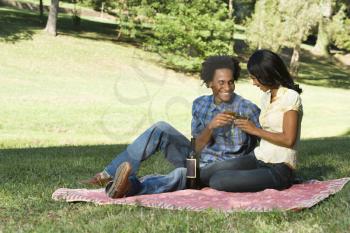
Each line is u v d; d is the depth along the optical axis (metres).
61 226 5.03
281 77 6.13
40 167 9.05
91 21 57.28
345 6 60.19
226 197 5.89
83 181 6.64
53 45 44.44
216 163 6.30
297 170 8.31
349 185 6.31
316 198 5.65
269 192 6.00
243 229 4.78
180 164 6.48
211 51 45.09
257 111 6.43
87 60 42.56
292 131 6.07
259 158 6.24
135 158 6.33
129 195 6.00
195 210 5.44
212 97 6.58
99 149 13.89
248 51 56.31
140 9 46.66
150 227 4.87
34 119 27.22
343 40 61.38
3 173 8.38
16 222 5.33
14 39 43.78
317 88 48.03
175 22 44.94
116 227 4.96
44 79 37.00
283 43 48.41
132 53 46.03
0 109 28.58
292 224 4.93
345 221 4.87
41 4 51.00
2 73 36.59
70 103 31.39
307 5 47.41
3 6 57.53
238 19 73.56
